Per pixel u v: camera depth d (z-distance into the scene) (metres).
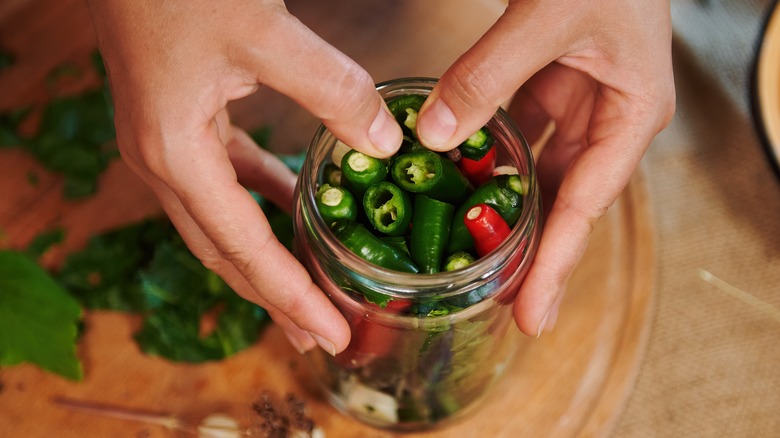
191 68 0.40
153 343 0.51
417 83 0.42
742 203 0.64
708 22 0.70
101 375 0.51
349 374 0.48
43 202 0.55
